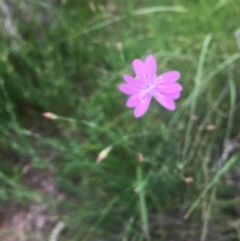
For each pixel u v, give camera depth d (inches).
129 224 8.7
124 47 11.0
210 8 11.4
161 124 9.5
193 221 9.0
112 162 9.3
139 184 8.1
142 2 13.0
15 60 11.2
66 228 9.6
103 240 9.2
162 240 8.9
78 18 11.9
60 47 11.7
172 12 11.5
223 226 8.8
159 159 8.8
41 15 11.8
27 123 11.5
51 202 9.5
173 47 10.8
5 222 10.1
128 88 5.5
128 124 10.3
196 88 8.6
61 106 11.1
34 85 11.6
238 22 11.0
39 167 9.9
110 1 12.8
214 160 9.5
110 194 9.6
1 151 11.1
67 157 9.8
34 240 9.6
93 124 8.4
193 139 9.4
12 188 10.3
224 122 10.0
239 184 9.3
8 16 10.8
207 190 8.4
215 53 10.4
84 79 11.7
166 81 5.5
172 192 9.3
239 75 10.4
